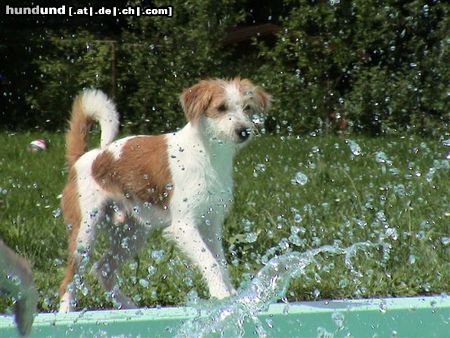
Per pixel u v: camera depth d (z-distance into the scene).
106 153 9.03
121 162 8.91
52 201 12.60
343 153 17.88
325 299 8.02
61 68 23.27
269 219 10.98
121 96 23.45
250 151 17.92
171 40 23.83
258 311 6.89
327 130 23.02
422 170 15.61
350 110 23.42
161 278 8.63
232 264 9.48
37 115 23.77
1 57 23.95
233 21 24.41
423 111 23.38
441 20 24.33
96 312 6.90
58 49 23.92
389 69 24.41
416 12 23.80
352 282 8.40
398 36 24.36
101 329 6.66
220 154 8.62
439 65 23.36
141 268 9.07
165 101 23.14
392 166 16.09
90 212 8.77
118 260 9.00
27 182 14.33
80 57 23.70
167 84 23.20
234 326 6.78
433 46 23.67
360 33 24.12
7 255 4.40
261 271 7.60
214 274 8.21
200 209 8.57
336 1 22.91
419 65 23.56
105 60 23.31
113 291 8.42
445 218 10.96
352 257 9.38
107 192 8.88
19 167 15.87
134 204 8.92
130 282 8.86
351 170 15.45
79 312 6.97
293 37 24.61
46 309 8.15
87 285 8.84
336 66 24.53
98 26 26.16
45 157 17.23
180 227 8.57
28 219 11.32
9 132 22.23
